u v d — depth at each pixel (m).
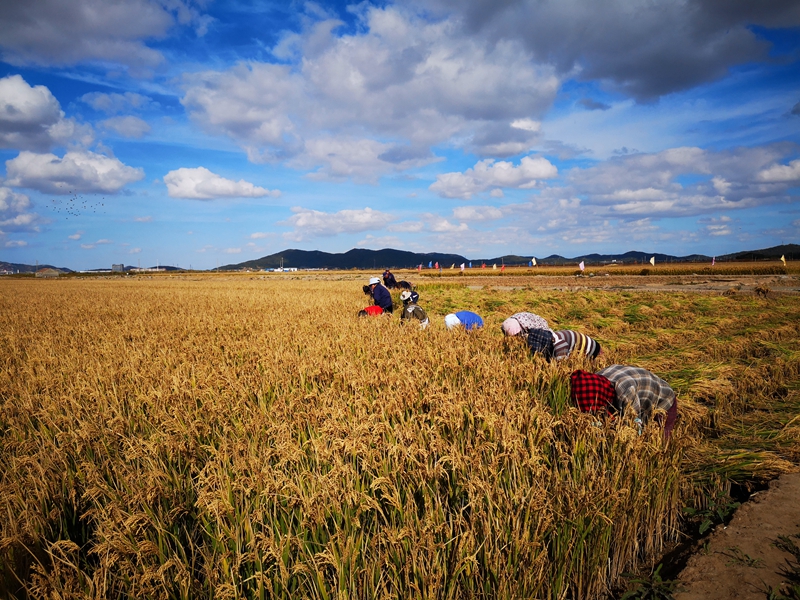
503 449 3.76
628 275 58.81
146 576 2.65
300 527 3.14
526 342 7.54
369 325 10.70
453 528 3.09
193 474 4.07
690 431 5.66
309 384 6.25
